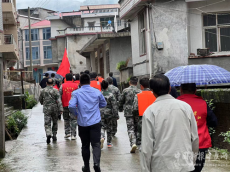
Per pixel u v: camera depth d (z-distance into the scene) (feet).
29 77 91.30
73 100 18.51
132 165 20.62
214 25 48.49
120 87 65.46
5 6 76.84
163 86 11.26
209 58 46.91
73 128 29.76
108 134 26.27
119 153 24.07
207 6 48.16
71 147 26.53
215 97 22.98
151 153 10.41
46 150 25.64
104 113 25.62
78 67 132.98
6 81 64.03
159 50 49.08
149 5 48.93
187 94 14.33
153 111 10.81
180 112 10.77
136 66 58.18
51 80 28.68
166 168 10.25
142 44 55.62
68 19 154.51
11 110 46.55
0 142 23.58
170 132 10.46
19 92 68.33
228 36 48.08
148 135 10.50
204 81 16.34
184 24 48.26
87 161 18.67
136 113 23.31
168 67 48.78
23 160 22.58
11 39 77.05
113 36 68.08
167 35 48.83
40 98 28.89
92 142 18.24
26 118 39.19
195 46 49.11
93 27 134.00
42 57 180.14
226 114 22.97
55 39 150.10
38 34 180.55
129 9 54.54
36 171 19.69
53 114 28.71
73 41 133.39
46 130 28.14
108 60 76.79
